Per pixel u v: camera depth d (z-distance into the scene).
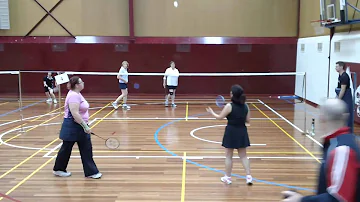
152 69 17.25
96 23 16.58
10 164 6.83
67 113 5.85
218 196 5.29
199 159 7.09
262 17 16.62
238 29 16.75
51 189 5.58
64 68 17.19
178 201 5.12
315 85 13.95
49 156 7.34
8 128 10.02
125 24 16.70
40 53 17.09
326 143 2.30
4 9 16.36
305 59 15.31
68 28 16.61
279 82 17.03
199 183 5.82
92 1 16.44
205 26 16.77
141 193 5.41
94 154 7.43
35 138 8.86
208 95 17.16
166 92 16.59
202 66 17.11
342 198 2.00
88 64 17.16
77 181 5.93
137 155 7.36
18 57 17.17
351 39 10.66
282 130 9.62
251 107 13.73
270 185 5.70
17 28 16.70
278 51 16.80
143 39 16.84
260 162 6.87
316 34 13.86
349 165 2.04
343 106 2.25
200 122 10.78
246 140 5.60
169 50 17.03
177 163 6.85
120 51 17.09
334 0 11.42
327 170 2.12
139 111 12.84
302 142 8.34
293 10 16.52
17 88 17.50
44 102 15.18
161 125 10.35
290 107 13.77
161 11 16.67
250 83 17.19
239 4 16.58
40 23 16.62
